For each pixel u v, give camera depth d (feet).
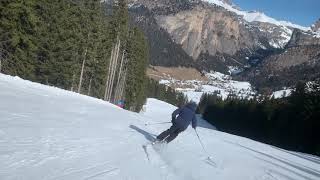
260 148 65.77
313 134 181.16
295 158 62.64
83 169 26.07
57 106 54.80
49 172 24.04
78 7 160.35
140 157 32.83
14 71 125.70
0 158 24.81
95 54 173.06
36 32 123.85
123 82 232.53
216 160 39.88
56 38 146.51
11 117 38.29
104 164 28.30
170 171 30.63
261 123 252.62
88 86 190.39
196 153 41.14
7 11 112.27
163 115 317.83
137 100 254.47
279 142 212.02
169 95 569.64
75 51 158.81
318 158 78.43
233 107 336.29
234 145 59.26
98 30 170.91
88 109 60.64
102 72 186.19
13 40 115.85
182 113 38.58
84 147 32.09
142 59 249.75
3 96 51.57
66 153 29.04
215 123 380.37
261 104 273.95
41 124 37.86
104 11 197.26
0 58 119.55
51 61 148.15
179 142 46.11
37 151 27.91
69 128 38.91
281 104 241.55
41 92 69.05
